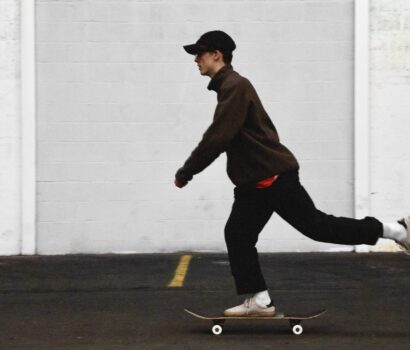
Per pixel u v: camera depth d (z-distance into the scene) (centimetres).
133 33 1354
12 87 1355
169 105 1359
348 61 1358
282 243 1371
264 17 1356
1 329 859
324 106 1361
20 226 1363
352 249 1366
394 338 809
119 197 1363
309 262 1273
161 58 1357
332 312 930
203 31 1357
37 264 1276
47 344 795
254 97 804
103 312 939
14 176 1359
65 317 915
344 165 1364
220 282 1117
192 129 1361
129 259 1315
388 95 1357
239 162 805
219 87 812
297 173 808
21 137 1355
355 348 768
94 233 1366
